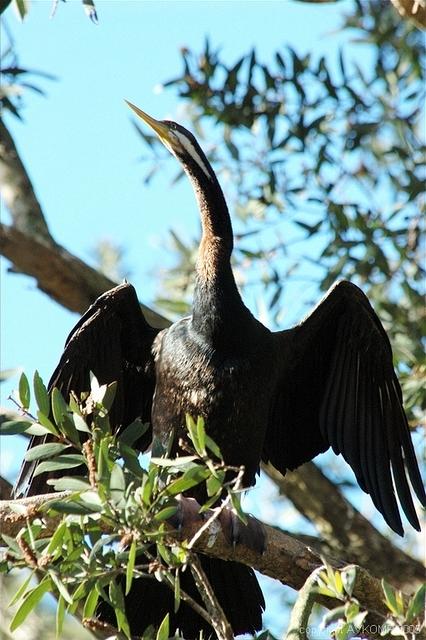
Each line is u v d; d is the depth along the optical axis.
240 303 10.55
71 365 10.82
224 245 10.77
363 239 14.41
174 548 8.22
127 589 7.51
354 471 11.30
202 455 7.62
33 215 15.27
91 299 15.18
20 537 7.58
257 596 10.05
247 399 10.42
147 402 11.34
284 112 14.95
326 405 11.62
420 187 14.63
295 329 11.30
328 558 9.30
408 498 11.00
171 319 15.96
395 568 14.37
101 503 7.57
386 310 14.23
